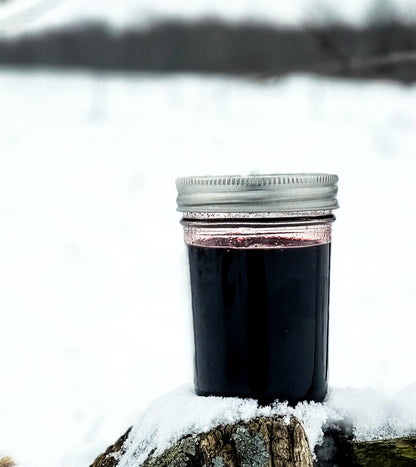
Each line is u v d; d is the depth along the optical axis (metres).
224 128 9.37
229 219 1.10
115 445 1.29
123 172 7.60
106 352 3.44
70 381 3.05
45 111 10.63
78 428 2.31
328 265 1.20
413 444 1.18
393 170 7.14
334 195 1.20
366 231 5.38
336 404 1.23
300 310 1.13
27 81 12.81
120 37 13.84
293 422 1.13
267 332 1.12
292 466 1.07
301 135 8.73
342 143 8.23
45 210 6.38
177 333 3.70
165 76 13.27
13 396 2.84
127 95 11.83
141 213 6.27
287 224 1.10
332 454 1.20
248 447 1.10
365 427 1.21
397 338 3.39
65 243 5.54
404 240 5.19
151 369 3.17
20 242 5.58
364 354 3.14
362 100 10.20
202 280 1.16
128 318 3.98
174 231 5.77
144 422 1.26
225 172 7.38
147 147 8.56
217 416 1.15
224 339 1.14
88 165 7.89
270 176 1.08
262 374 1.13
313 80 11.45
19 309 4.18
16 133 9.26
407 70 10.73
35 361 3.34
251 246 1.11
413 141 8.22
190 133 9.09
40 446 1.84
